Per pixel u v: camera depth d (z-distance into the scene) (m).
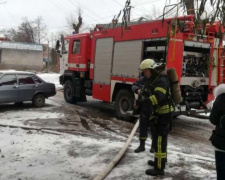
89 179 4.35
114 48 9.41
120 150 5.62
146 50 8.14
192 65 8.11
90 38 11.36
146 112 5.39
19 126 7.65
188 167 4.87
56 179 4.35
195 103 8.30
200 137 7.38
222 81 8.34
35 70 41.47
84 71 11.41
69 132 7.33
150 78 4.59
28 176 4.46
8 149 5.72
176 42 7.45
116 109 9.39
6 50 41.22
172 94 4.53
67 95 12.60
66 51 12.73
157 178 4.39
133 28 8.55
